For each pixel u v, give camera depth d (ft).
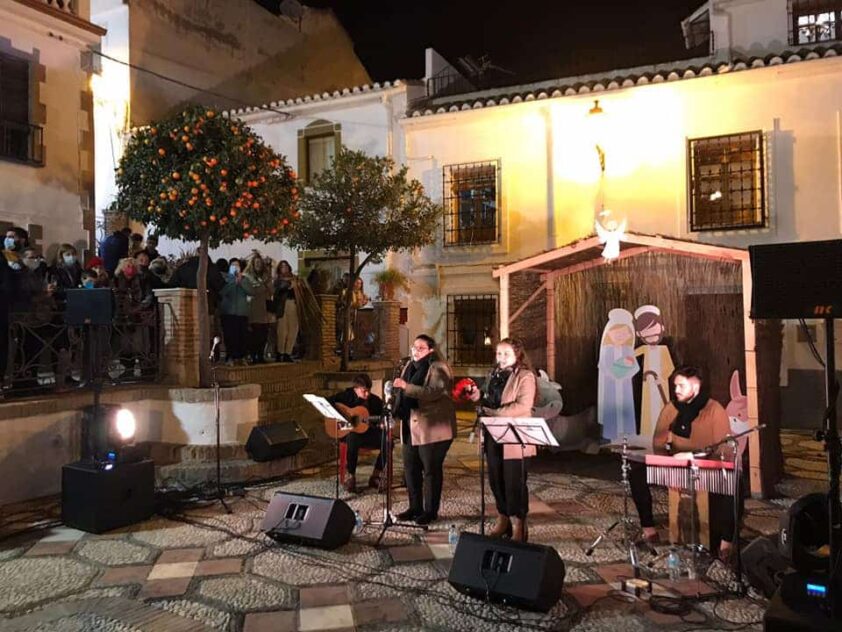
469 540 14.84
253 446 25.61
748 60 38.45
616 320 27.89
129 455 20.97
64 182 36.27
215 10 57.26
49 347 24.34
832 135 37.35
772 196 38.27
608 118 42.04
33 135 34.60
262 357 33.32
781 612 11.50
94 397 23.20
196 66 55.67
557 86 46.52
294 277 35.60
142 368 27.17
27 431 22.63
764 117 38.55
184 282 29.58
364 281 48.91
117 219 40.27
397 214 37.88
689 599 14.62
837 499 12.16
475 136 45.83
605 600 14.67
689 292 26.66
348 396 24.79
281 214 26.55
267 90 62.28
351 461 23.75
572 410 29.53
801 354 37.55
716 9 41.65
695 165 40.32
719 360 25.95
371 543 18.34
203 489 23.65
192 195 23.91
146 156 24.39
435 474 19.66
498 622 13.66
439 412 19.69
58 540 18.74
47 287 25.96
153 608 14.35
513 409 17.71
